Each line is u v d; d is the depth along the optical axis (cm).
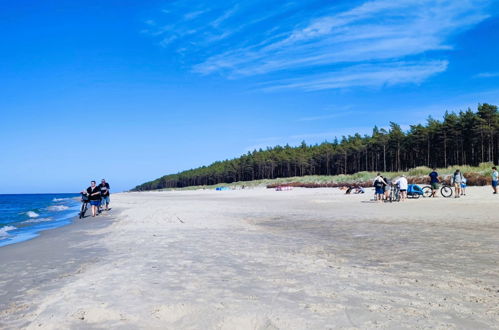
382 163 11125
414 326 363
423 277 554
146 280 571
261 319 392
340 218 1516
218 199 4044
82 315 415
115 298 479
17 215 2956
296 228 1234
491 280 527
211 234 1127
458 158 8881
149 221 1614
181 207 2541
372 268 623
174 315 414
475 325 363
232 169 15888
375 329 358
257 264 677
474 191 2694
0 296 532
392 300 447
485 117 7875
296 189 6194
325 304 437
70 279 614
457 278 542
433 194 2541
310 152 13662
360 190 3634
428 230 1065
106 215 2184
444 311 405
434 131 8831
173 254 800
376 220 1395
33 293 540
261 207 2356
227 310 423
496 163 7988
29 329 389
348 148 11825
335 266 645
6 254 939
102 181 2473
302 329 362
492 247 778
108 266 692
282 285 528
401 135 9775
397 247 818
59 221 2022
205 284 541
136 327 384
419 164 10062
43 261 805
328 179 6712
